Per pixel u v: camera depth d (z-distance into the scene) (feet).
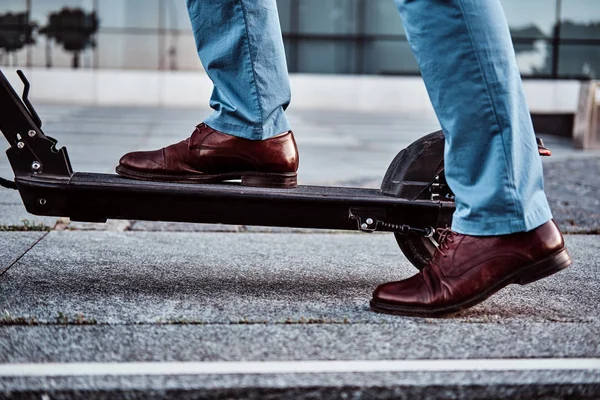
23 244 7.72
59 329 4.89
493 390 4.06
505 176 5.01
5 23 45.16
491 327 5.15
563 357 4.53
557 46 46.03
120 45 45.85
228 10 5.81
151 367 4.20
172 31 45.96
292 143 6.03
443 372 4.21
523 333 5.02
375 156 19.36
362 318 5.30
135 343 4.64
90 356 4.38
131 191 5.49
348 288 6.28
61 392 3.85
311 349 4.59
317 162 17.49
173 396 3.89
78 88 45.34
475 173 5.11
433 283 5.33
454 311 5.29
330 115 41.34
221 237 8.62
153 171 5.82
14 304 5.43
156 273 6.62
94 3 45.44
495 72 4.90
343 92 47.29
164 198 5.54
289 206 5.65
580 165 16.65
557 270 5.19
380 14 47.34
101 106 41.45
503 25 4.93
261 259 7.43
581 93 22.66
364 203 5.70
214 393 3.91
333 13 47.16
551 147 23.61
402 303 5.35
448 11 4.88
